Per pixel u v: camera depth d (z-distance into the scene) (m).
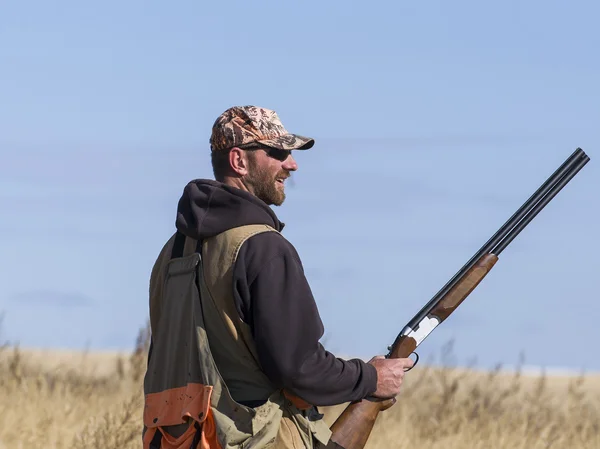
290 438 15.43
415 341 17.41
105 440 24.19
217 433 15.20
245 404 15.38
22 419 26.94
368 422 16.23
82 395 31.62
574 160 18.09
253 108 16.31
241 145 16.06
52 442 25.59
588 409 36.19
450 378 37.38
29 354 36.84
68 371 36.75
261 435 15.21
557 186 18.11
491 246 17.91
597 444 31.42
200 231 15.59
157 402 16.17
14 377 31.22
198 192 15.77
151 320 17.20
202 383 15.47
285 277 15.20
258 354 15.13
